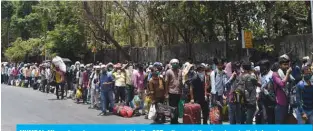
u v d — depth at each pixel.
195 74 9.99
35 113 13.54
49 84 21.16
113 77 14.32
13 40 44.81
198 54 19.31
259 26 17.78
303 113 7.93
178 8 18.38
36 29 41.72
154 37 24.45
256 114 9.16
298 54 14.81
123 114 12.60
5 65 31.66
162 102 10.75
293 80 8.81
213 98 10.48
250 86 8.80
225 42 17.75
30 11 44.22
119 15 25.77
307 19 16.98
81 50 29.38
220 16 18.39
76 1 25.81
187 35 22.02
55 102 17.03
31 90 24.47
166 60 21.92
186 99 10.44
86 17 25.97
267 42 16.08
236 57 17.16
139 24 25.31
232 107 9.07
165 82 10.42
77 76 17.09
